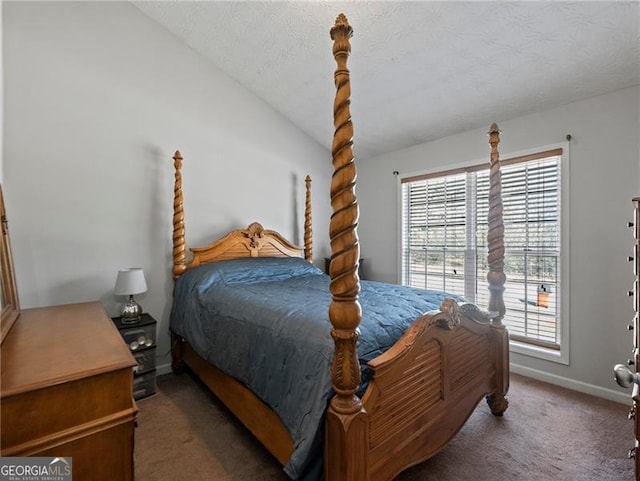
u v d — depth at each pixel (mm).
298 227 3932
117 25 2598
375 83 2818
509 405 2213
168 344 2857
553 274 2609
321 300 1889
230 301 2072
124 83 2633
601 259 2336
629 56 1998
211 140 3166
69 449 879
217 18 2641
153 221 2785
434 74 2564
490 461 1646
